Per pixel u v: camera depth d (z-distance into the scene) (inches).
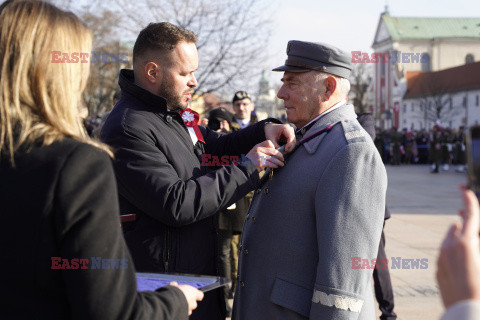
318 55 89.1
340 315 75.7
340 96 91.0
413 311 181.3
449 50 2901.1
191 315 86.9
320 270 77.9
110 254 49.8
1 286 48.8
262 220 88.9
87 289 48.2
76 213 48.6
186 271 87.9
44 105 51.8
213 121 235.9
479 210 35.6
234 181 85.0
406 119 2561.5
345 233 77.2
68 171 49.2
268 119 105.2
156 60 91.5
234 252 201.9
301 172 85.0
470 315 32.9
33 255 48.2
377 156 80.5
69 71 53.9
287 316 83.3
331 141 84.1
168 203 81.8
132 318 51.3
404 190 609.3
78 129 54.2
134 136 86.3
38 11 52.9
